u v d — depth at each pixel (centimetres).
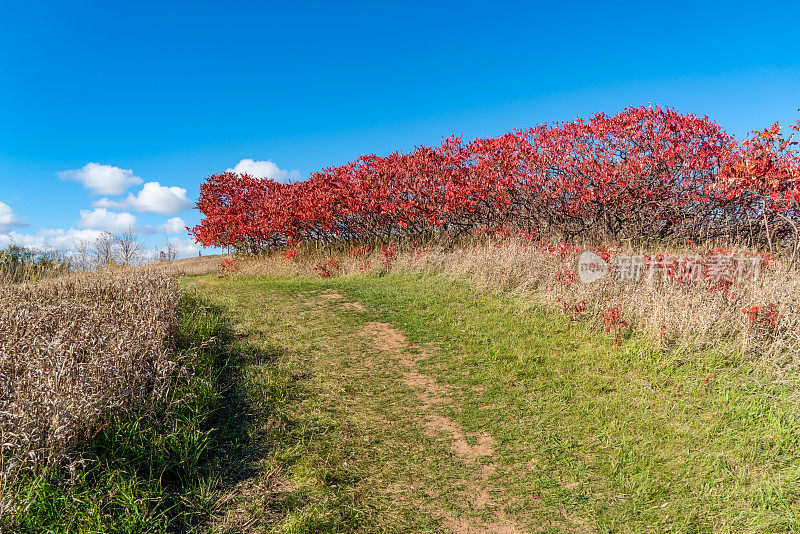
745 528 310
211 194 2512
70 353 420
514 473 388
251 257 2122
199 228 2322
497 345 686
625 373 559
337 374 610
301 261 1778
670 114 1255
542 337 701
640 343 614
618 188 1246
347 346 727
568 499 353
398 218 1658
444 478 383
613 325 668
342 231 1866
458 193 1461
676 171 1240
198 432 416
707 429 424
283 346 716
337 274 1502
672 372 542
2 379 386
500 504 350
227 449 420
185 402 462
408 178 1656
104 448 366
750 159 895
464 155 1599
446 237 1636
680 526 317
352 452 421
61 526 286
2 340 471
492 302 904
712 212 1199
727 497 339
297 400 527
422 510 344
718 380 504
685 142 1216
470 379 582
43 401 352
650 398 495
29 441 316
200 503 340
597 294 774
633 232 1278
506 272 989
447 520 333
